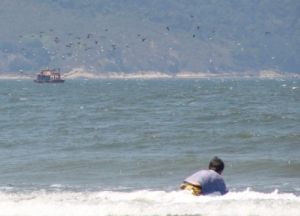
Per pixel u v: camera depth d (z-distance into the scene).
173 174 88.56
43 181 84.75
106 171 90.88
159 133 127.25
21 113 193.12
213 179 68.44
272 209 64.69
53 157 102.19
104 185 81.31
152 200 68.44
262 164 92.88
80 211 66.19
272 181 82.56
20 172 91.25
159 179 85.38
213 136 120.38
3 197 72.44
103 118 166.75
